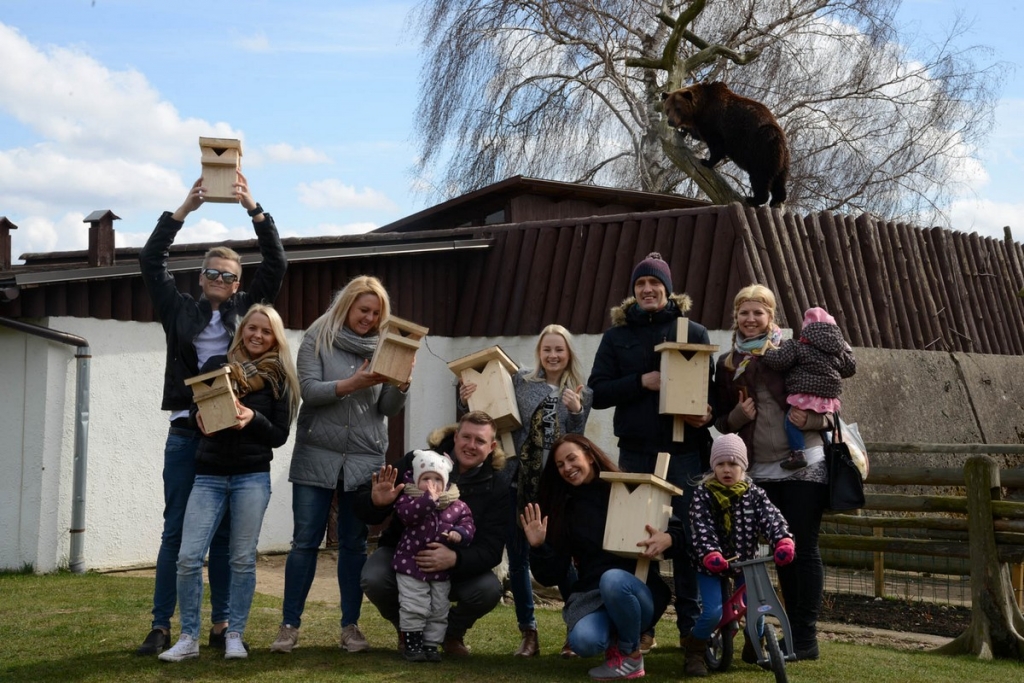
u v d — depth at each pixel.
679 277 9.60
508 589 7.52
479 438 5.29
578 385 5.77
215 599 5.48
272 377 5.20
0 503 8.77
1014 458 11.59
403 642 5.45
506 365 5.78
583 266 10.35
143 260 5.37
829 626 6.95
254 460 5.16
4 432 8.80
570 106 20.70
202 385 4.98
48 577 8.34
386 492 5.12
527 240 10.89
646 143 20.77
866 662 5.59
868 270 10.74
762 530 5.08
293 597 5.42
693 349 5.36
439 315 11.24
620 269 10.03
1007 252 13.64
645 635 5.65
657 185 21.23
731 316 9.12
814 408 5.49
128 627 6.05
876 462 9.90
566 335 5.80
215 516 5.16
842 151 22.03
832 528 8.23
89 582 8.04
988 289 12.85
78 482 8.77
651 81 17.45
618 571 5.00
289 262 9.95
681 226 9.70
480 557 5.31
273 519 10.18
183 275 9.12
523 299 10.78
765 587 4.93
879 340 10.51
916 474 7.05
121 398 9.15
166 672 4.93
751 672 5.27
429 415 11.10
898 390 10.41
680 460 5.63
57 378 8.76
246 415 5.03
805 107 22.12
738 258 9.20
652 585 5.23
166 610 5.36
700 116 12.01
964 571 7.72
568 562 5.29
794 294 9.43
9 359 8.84
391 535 5.48
